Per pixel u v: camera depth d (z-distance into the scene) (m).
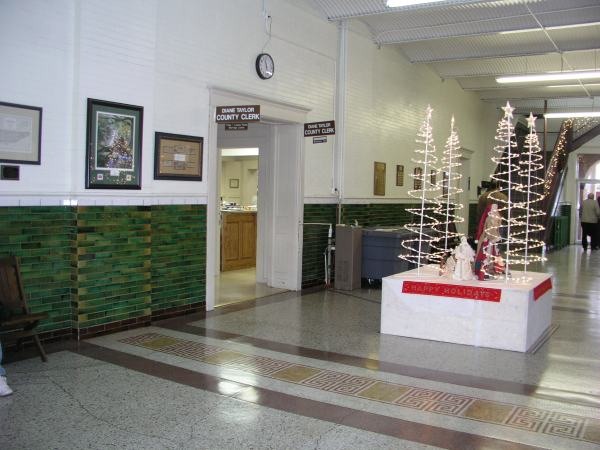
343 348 5.96
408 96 12.98
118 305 6.44
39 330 5.80
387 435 3.81
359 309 7.97
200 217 7.53
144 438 3.68
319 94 9.73
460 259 6.53
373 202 11.59
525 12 9.52
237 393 4.54
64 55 5.84
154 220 6.92
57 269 5.91
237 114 7.32
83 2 5.86
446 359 5.63
